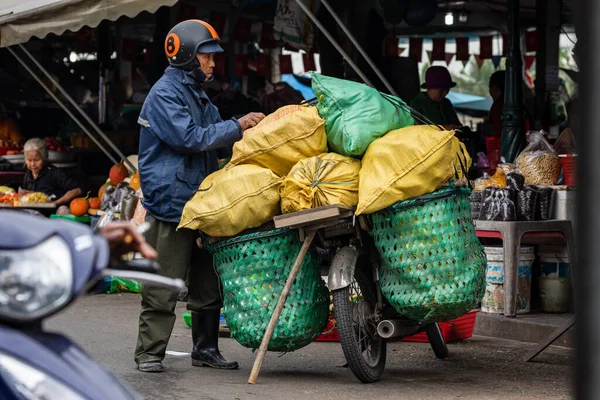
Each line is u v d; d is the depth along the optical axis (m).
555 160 9.02
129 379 6.61
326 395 6.12
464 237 6.17
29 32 10.46
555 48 15.57
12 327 2.71
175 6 15.58
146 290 6.77
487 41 17.00
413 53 16.11
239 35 14.99
